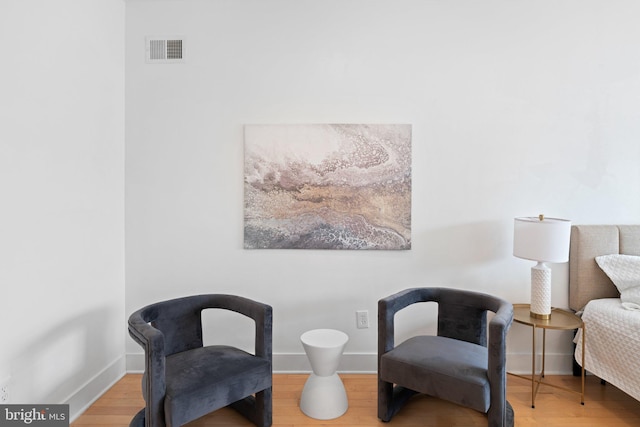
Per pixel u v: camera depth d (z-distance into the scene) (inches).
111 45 89.7
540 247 81.4
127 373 96.4
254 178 94.7
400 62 94.3
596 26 92.6
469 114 94.1
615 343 77.6
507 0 93.4
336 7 94.4
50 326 71.1
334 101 94.9
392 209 94.5
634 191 93.2
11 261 62.2
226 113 95.3
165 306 76.6
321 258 96.3
